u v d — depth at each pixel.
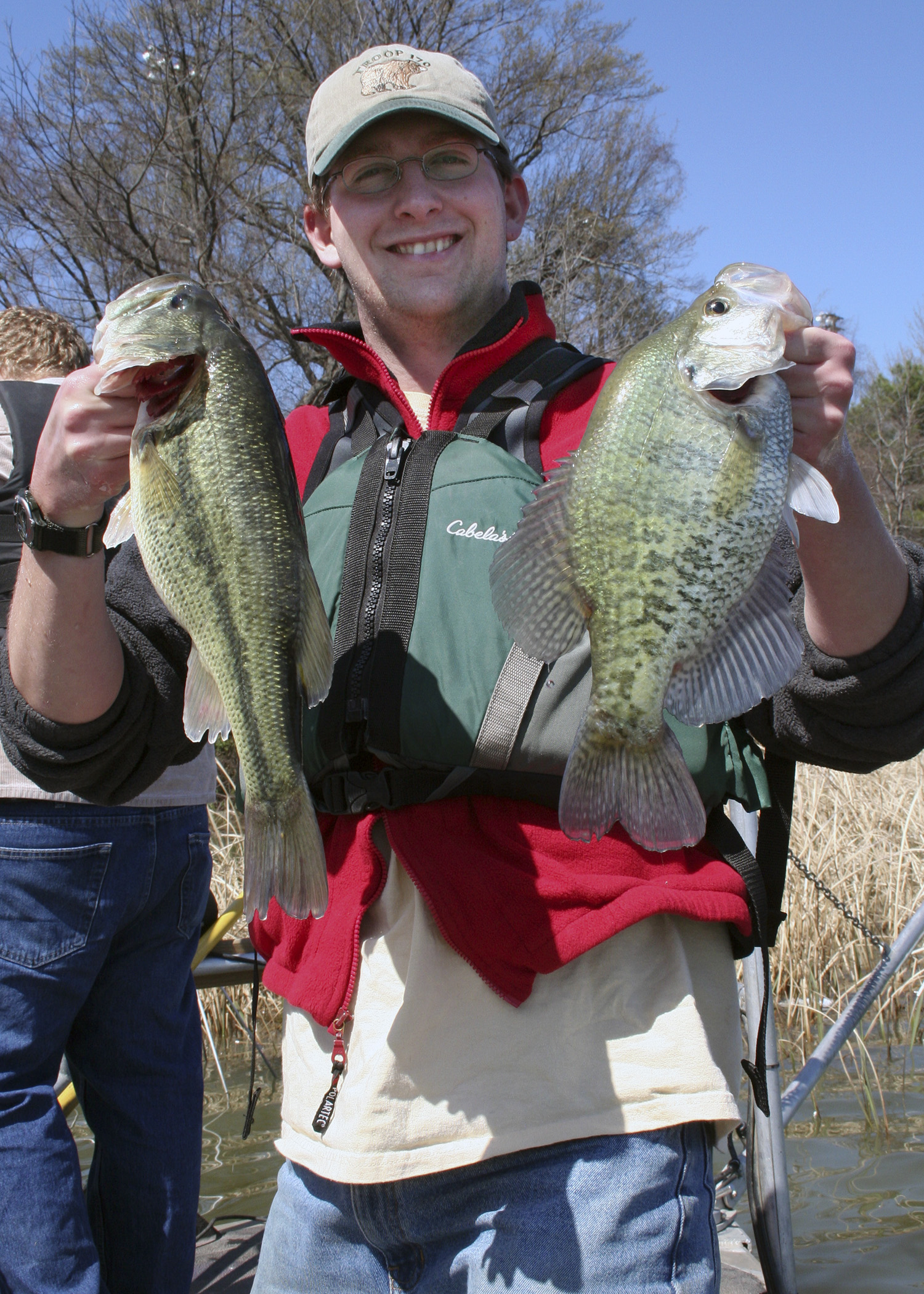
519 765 1.60
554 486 1.49
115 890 2.43
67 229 13.72
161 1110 2.51
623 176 16.64
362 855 1.68
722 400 1.42
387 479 1.75
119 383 1.50
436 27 14.59
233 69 13.54
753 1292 2.58
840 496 1.40
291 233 14.68
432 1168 1.53
